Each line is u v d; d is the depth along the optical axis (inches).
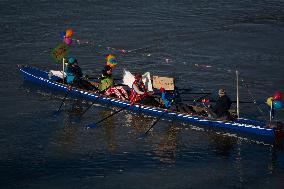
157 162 1547.7
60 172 1481.3
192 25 3302.2
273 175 1470.2
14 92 2150.6
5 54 2679.6
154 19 3454.7
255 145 1658.5
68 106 2003.0
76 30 3149.6
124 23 3336.6
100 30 3157.0
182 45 2859.3
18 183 1421.0
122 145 1658.5
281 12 3666.3
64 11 3654.0
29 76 2256.4
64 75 2161.7
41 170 1491.1
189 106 1846.7
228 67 2475.4
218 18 3494.1
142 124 1828.2
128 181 1437.0
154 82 1891.0
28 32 3093.0
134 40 2955.2
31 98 2084.2
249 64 2518.5
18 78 2331.4
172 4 3944.4
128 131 1769.2
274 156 1585.9
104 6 3841.0
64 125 1819.6
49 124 1825.8
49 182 1428.4
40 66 2501.2
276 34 3078.2
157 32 3127.5
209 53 2714.1
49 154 1592.0
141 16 3535.9
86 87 2087.8
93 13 3607.3
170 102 1843.0
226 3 3991.1
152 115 1877.5
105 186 1408.7
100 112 1945.1
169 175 1470.2
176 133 1752.0
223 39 2974.9
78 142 1679.4
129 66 2506.2
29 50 2753.4
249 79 2300.7
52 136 1726.1
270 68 2453.2
